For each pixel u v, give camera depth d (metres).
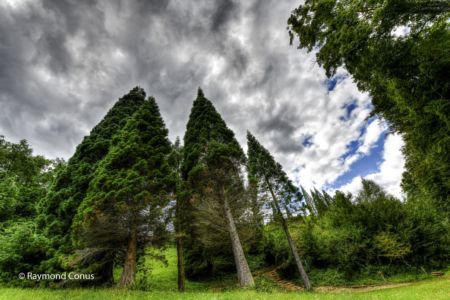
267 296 8.20
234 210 18.33
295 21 8.27
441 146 6.91
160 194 11.33
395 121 9.39
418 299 7.52
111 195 10.15
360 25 6.31
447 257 20.11
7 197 17.58
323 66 7.87
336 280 19.88
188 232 17.39
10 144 26.16
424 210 21.69
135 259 11.24
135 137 12.45
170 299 7.48
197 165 16.27
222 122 19.58
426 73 6.60
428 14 5.95
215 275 20.86
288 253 23.00
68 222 12.06
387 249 20.53
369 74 8.00
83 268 11.02
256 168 22.42
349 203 25.52
